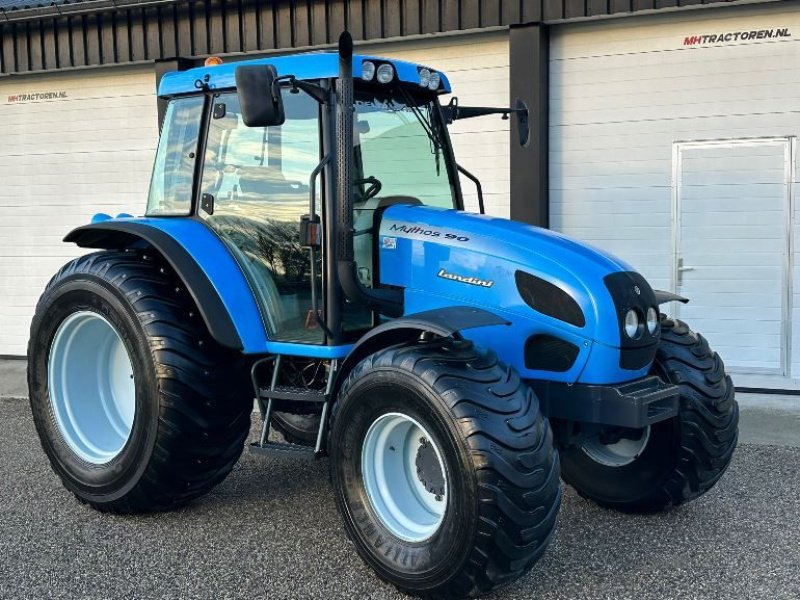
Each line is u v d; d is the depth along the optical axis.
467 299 3.70
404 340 3.67
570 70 7.44
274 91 3.45
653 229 7.36
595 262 3.58
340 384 3.71
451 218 3.88
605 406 3.45
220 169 4.25
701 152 7.16
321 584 3.43
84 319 4.36
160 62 8.48
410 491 3.51
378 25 7.72
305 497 4.48
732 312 7.20
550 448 3.17
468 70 7.74
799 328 7.02
